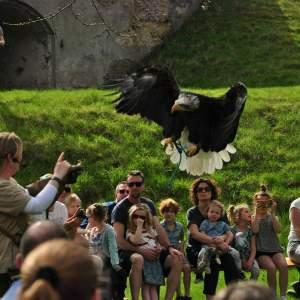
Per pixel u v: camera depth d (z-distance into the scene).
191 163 11.98
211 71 37.34
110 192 23.98
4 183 9.87
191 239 16.66
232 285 5.81
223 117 11.60
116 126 27.14
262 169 25.97
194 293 17.08
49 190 9.91
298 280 18.80
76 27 38.34
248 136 27.61
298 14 42.69
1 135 10.17
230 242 16.42
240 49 39.00
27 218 10.02
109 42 39.12
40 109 27.42
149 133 27.05
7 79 38.47
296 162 26.47
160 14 40.47
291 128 28.38
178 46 39.88
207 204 16.78
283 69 36.94
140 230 15.56
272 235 17.38
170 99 11.73
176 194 24.17
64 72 38.19
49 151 25.14
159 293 16.69
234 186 24.95
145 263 15.59
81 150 25.48
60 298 5.50
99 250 15.09
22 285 5.61
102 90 30.19
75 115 27.38
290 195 24.59
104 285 6.01
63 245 5.64
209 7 42.50
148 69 11.76
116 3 39.28
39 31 37.78
